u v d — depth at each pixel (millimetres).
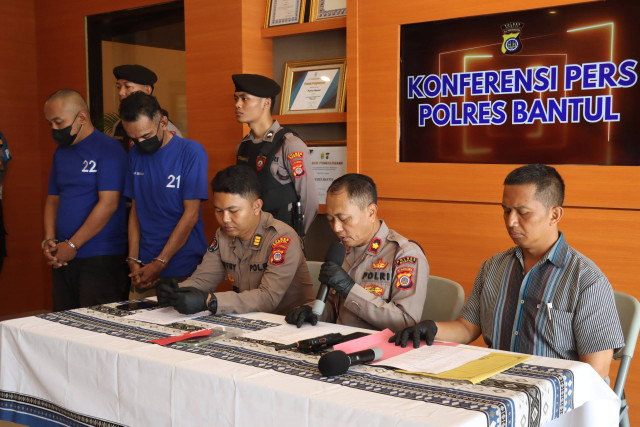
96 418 1873
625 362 2074
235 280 2645
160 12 4762
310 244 4078
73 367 1933
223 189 2480
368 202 2213
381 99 3570
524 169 1990
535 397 1483
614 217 2918
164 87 4824
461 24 3293
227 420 1594
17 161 5453
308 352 1811
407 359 1730
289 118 4000
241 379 1574
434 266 3449
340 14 3797
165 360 1730
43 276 5645
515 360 1704
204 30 4203
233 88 4090
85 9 5121
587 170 2963
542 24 3061
